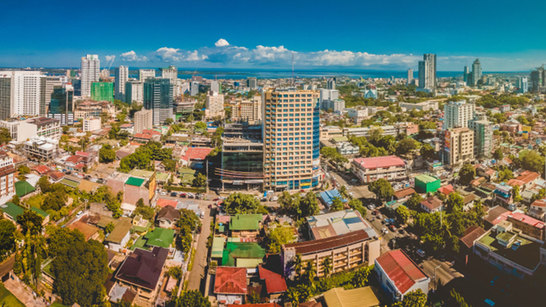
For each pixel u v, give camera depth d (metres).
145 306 145.38
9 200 199.62
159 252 165.62
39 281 148.25
